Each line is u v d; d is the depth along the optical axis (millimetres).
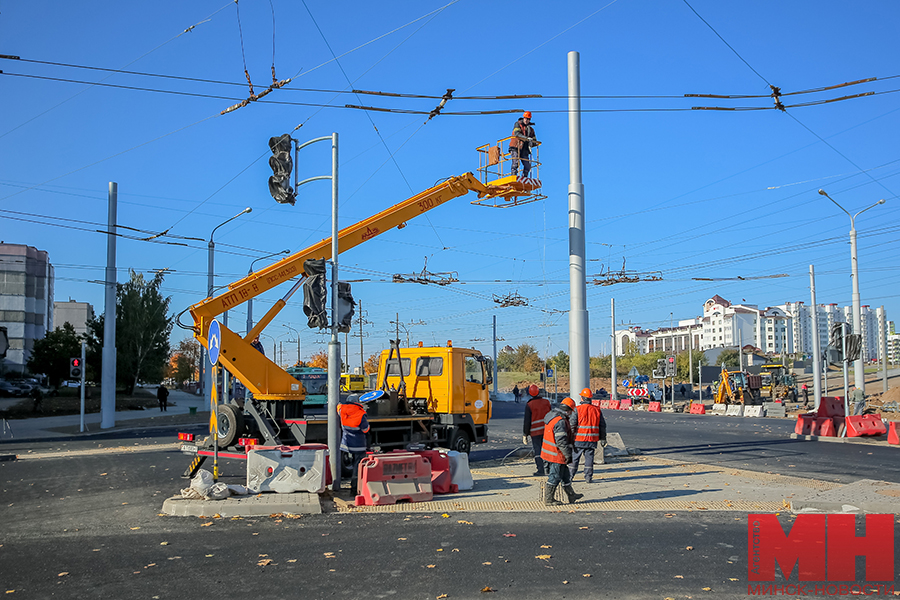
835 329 23500
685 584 6238
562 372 91625
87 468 15430
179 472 14461
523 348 109000
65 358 53719
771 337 159625
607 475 13609
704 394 65688
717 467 14773
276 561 7094
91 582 6387
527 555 7285
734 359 92000
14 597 5945
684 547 7633
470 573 6609
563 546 7691
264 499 10141
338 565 6922
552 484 10289
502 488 12156
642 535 8266
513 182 15562
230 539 8133
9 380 65375
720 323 157250
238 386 13891
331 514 9758
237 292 12797
